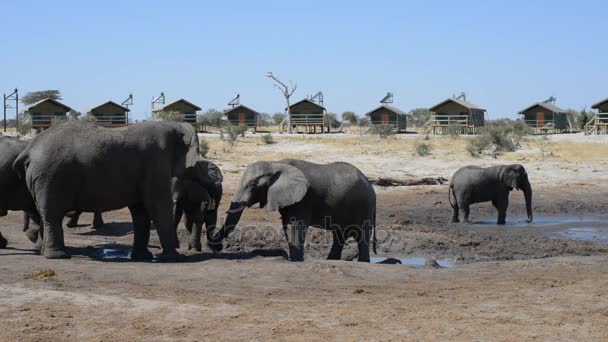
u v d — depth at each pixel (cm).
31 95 10456
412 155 5022
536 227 2644
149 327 1077
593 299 1274
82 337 1027
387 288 1389
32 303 1196
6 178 1678
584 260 1775
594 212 3094
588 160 4788
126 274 1452
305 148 5484
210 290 1330
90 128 1619
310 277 1479
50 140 1588
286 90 8800
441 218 2870
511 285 1422
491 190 2730
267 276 1473
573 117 9125
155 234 2178
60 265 1514
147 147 1641
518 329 1079
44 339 1012
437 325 1098
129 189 1631
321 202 1744
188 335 1041
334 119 9756
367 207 1791
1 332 1040
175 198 1870
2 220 2388
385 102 7938
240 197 1720
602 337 1038
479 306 1225
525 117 7638
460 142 5769
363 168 4472
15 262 1542
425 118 11362
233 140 5734
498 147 5178
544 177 4134
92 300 1220
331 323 1105
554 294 1321
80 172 1582
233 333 1051
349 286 1401
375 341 1015
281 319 1127
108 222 2447
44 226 1595
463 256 2020
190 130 1705
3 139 1728
